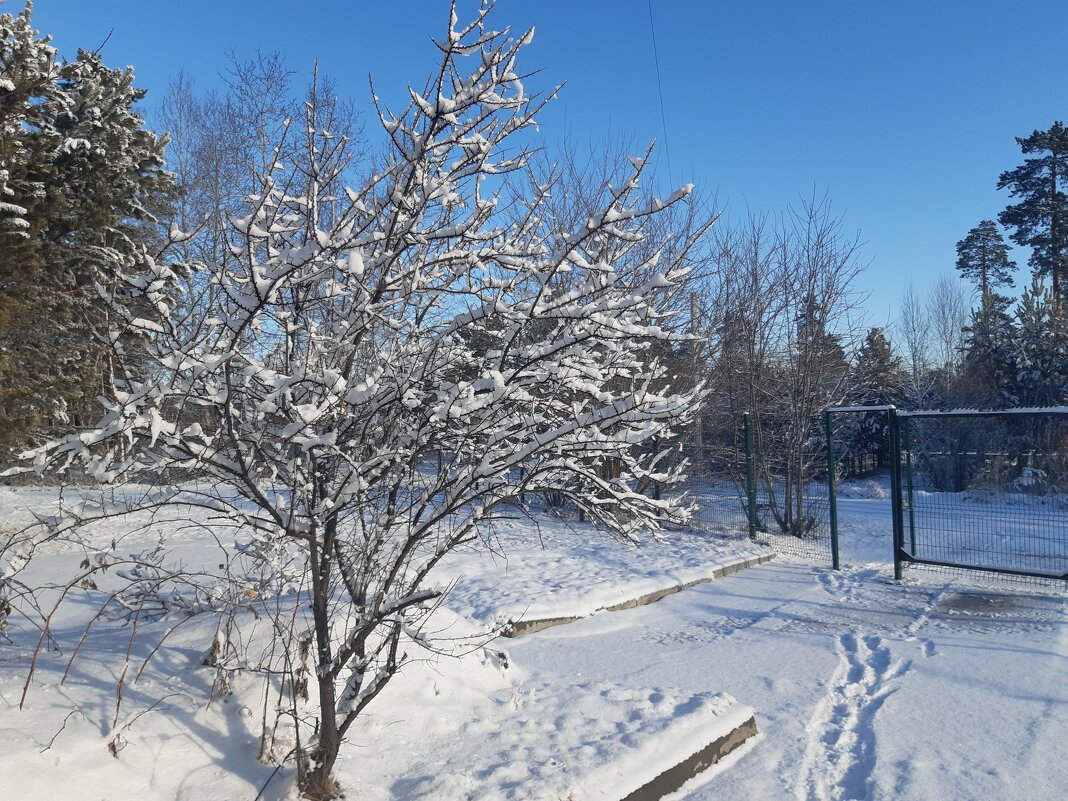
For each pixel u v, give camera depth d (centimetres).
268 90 1622
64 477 326
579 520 1316
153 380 270
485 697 478
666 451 405
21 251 1195
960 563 952
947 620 755
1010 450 1005
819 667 606
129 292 272
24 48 1165
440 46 296
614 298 355
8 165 1184
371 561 359
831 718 508
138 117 1656
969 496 1018
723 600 852
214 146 1828
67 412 1294
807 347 1406
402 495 375
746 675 588
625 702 467
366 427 329
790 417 1434
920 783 404
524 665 608
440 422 307
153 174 1580
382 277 325
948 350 4106
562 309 308
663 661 624
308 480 328
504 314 312
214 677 390
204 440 279
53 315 1321
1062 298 3083
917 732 473
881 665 616
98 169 1334
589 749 393
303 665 378
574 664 617
